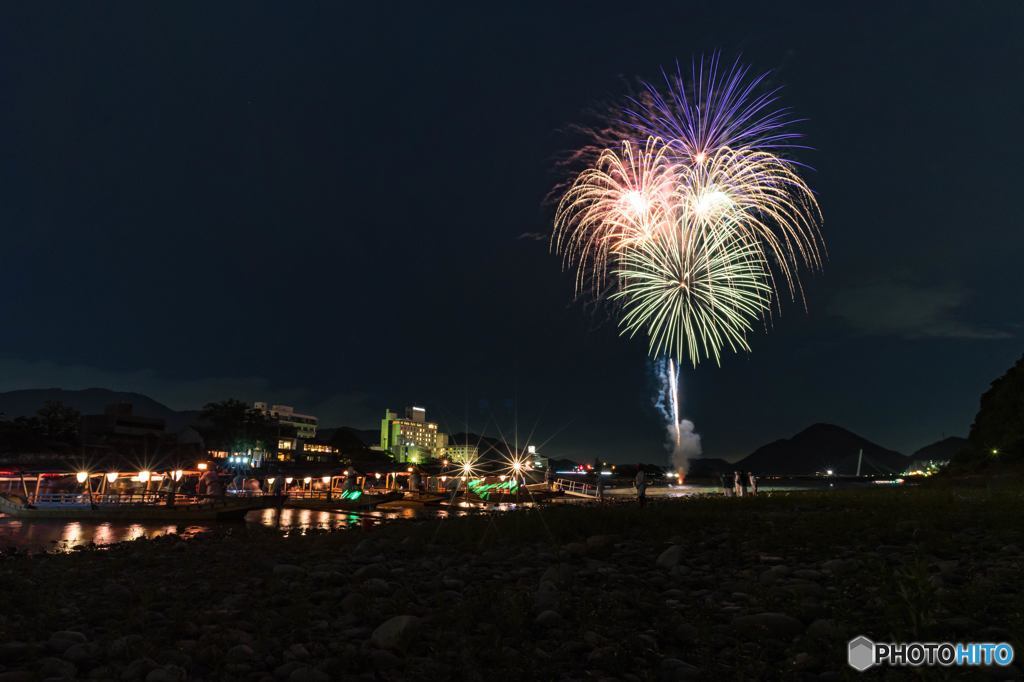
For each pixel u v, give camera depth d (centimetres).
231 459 14575
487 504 5009
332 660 667
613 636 741
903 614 636
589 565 1202
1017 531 1423
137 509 3912
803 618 772
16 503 4128
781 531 1545
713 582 1023
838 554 1218
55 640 763
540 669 639
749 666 620
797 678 588
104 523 3753
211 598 1049
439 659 685
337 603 970
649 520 1891
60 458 10819
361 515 4059
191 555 1641
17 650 717
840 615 734
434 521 2564
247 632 822
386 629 750
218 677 650
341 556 1518
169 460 12725
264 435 17162
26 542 2641
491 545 1606
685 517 1944
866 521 1700
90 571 1370
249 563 1414
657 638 734
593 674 629
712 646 703
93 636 816
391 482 6347
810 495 3078
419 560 1402
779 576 996
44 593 1074
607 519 1928
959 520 1666
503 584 1071
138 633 827
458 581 1073
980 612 732
